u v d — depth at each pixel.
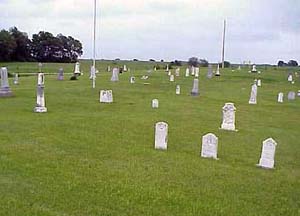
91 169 11.50
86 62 119.69
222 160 13.67
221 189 10.43
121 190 9.83
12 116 20.14
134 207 8.82
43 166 11.52
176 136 17.33
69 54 124.00
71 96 30.00
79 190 9.68
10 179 10.23
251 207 9.23
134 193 9.66
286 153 15.45
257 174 12.09
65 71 75.56
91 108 24.64
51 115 21.08
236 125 21.39
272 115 26.19
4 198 8.91
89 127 18.03
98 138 15.80
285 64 123.38
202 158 13.74
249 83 50.94
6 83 28.36
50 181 10.23
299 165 13.66
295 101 35.81
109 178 10.75
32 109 22.89
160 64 107.62
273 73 70.12
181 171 11.86
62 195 9.29
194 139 16.88
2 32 102.94
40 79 27.52
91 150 13.81
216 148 13.78
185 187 10.38
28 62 108.50
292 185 11.20
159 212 8.62
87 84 39.56
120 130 17.75
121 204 8.95
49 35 119.06
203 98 33.09
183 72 61.78
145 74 55.88
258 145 16.48
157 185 10.39
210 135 13.84
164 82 45.41
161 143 14.80
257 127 21.16
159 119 21.47
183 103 29.03
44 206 8.59
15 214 8.10
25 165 11.50
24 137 15.23
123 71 64.62
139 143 15.40
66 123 18.73
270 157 12.98
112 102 27.72
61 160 12.27
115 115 22.09
